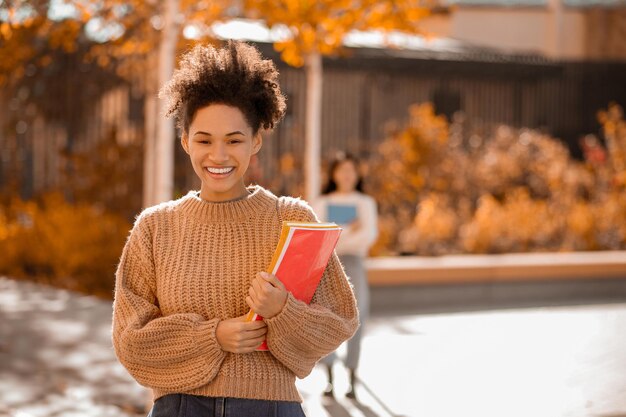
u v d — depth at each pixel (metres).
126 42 11.73
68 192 19.12
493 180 21.23
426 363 11.07
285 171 19.61
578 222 19.73
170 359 3.92
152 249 4.09
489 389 9.90
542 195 21.67
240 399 3.94
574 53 34.88
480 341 12.47
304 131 21.70
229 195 4.06
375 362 11.07
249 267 3.99
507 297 16.12
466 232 18.78
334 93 22.91
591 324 13.86
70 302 13.78
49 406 8.66
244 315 3.99
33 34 11.44
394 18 11.78
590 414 9.02
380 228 18.03
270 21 11.36
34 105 19.44
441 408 9.13
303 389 9.76
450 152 20.81
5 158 19.73
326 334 3.94
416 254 18.03
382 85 23.67
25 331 11.70
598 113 24.58
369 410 9.03
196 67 3.93
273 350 3.90
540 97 26.31
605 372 10.74
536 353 11.74
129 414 8.48
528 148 22.02
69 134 19.81
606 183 21.84
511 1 34.16
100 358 10.44
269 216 4.05
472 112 25.38
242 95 3.91
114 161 18.66
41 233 16.61
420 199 20.27
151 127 13.52
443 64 23.95
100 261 16.09
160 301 4.06
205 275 3.98
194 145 3.95
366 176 19.66
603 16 34.75
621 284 17.03
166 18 9.55
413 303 15.31
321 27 11.77
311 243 3.80
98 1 10.90
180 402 3.97
